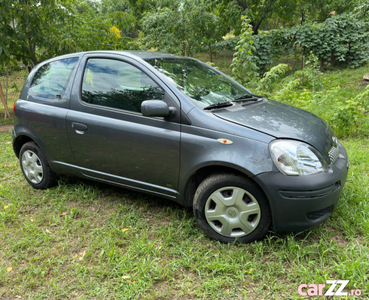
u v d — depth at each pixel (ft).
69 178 13.83
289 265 8.39
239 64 22.95
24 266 8.77
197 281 8.00
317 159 8.70
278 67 21.95
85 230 10.30
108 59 11.29
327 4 60.80
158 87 10.07
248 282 7.86
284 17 59.67
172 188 9.97
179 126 9.49
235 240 9.07
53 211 11.57
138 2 53.78
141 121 10.11
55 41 26.30
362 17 35.55
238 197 8.87
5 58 25.84
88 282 8.05
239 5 55.01
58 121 11.73
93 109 11.09
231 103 10.39
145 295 7.59
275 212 8.50
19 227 10.61
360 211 10.43
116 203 11.97
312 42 41.78
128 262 8.62
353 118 18.76
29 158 13.24
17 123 13.16
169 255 8.96
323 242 9.16
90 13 32.12
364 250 8.63
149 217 10.97
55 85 12.32
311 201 8.32
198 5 38.93
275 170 8.35
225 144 8.84
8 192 13.19
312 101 21.49
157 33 39.37
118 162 10.73
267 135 8.72
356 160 14.73
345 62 43.27
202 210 9.35
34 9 24.88
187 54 41.75
